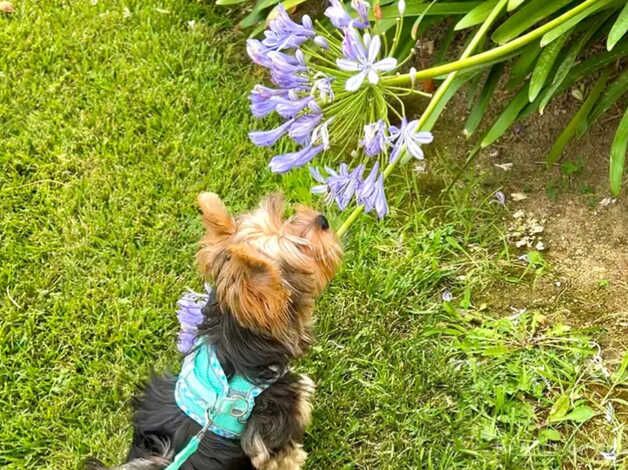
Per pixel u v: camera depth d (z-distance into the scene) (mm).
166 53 1336
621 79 1049
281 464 839
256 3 1313
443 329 1022
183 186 1184
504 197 1146
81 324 1057
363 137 760
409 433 943
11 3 1427
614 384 954
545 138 1183
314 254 764
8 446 963
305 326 802
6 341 1042
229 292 708
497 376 975
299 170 1169
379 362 998
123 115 1270
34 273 1106
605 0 909
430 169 1190
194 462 768
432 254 1096
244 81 1311
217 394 771
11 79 1324
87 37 1365
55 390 1004
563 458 907
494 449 924
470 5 1070
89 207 1170
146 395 825
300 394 845
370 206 773
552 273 1070
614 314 1021
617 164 976
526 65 1031
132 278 1088
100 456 951
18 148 1238
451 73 811
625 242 1081
